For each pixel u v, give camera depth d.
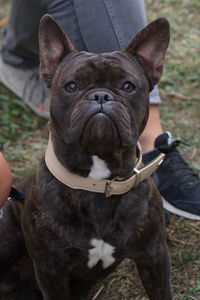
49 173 2.64
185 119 4.93
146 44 2.70
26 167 4.34
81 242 2.55
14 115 5.09
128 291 3.12
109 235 2.56
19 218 3.00
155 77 2.74
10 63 5.21
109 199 2.57
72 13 3.74
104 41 3.57
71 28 3.79
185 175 3.51
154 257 2.64
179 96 5.31
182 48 6.29
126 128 2.40
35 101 5.10
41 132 4.90
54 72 2.72
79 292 3.09
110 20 3.52
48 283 2.64
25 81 5.18
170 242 3.46
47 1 3.82
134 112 2.52
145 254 2.63
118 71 2.48
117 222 2.57
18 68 5.21
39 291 3.16
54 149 2.61
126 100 2.48
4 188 2.71
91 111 2.34
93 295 3.12
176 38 6.52
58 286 2.65
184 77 5.68
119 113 2.37
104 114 2.34
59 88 2.53
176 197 3.50
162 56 2.74
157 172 3.53
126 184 2.56
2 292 3.18
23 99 5.17
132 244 2.60
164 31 2.72
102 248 2.58
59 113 2.52
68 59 2.65
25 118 5.03
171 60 6.02
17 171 4.27
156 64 2.74
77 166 2.55
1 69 5.27
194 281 3.13
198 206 3.45
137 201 2.60
